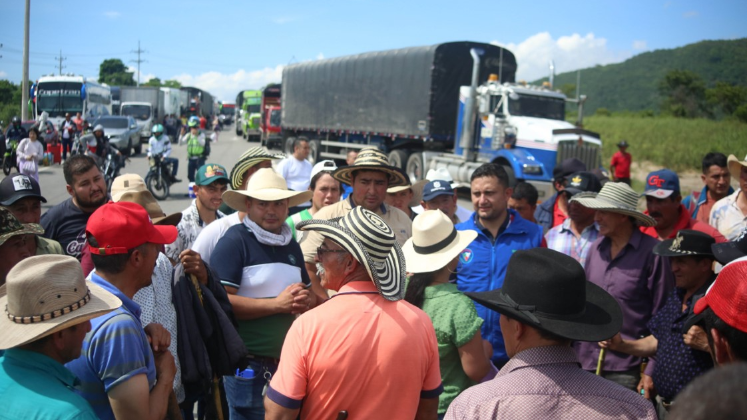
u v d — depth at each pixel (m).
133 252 2.38
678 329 2.95
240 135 52.25
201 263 2.97
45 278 1.91
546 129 15.19
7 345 1.85
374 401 2.17
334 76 23.12
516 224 3.96
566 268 1.93
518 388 1.85
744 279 1.92
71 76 31.73
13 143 19.59
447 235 2.98
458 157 17.45
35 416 1.79
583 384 1.85
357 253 2.21
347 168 4.18
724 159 5.41
